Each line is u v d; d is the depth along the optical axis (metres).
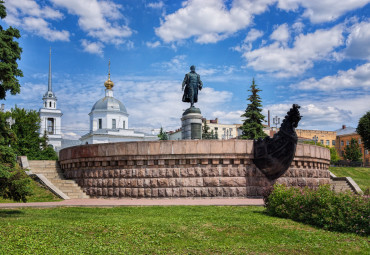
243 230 11.43
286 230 11.50
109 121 89.06
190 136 26.58
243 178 20.84
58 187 23.19
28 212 15.49
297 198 13.55
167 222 12.55
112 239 10.27
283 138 20.61
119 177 21.88
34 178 23.70
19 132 54.28
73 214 14.79
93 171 23.19
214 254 8.81
